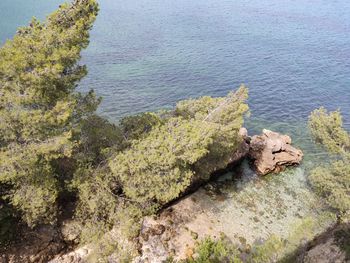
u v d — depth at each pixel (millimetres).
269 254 24281
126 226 26844
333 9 124062
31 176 23359
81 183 25984
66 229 28047
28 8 89688
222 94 57969
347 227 28328
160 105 52500
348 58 77625
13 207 25016
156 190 26578
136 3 112062
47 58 21719
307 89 61844
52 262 26281
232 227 31891
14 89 21547
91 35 77438
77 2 24500
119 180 28078
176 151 26734
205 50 76250
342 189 30516
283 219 33719
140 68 64062
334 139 33750
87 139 28328
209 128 28094
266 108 54781
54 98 23547
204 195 35438
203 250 23719
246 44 82312
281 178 39656
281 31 94438
